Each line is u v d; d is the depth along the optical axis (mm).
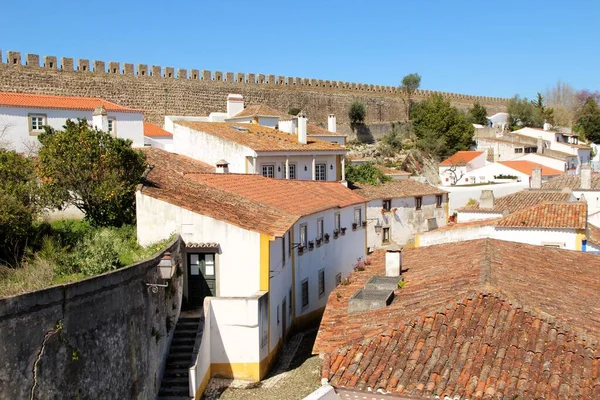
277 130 42344
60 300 12602
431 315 12492
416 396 10523
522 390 10312
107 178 22781
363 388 10867
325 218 29953
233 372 20203
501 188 54375
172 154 33094
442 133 81250
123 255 19828
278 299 22859
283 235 21688
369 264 21750
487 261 16266
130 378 15477
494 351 11320
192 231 21781
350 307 14664
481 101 106312
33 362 11781
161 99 59125
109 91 54688
